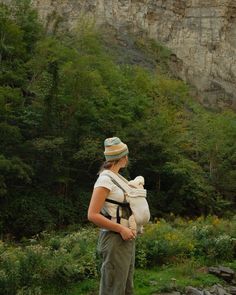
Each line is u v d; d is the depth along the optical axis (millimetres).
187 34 57656
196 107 46250
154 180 29641
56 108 25312
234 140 35625
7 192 21781
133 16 56094
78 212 23422
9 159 21766
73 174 25328
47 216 21641
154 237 11047
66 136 24609
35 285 7762
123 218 4039
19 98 24094
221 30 58062
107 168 4266
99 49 33500
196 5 58188
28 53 30797
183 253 10930
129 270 4211
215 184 32562
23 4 34000
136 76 39594
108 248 4023
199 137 34156
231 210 30578
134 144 28281
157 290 8492
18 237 20781
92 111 25828
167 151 28594
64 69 25000
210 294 8703
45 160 23781
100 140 25625
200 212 29266
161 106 33469
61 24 48219
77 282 8438
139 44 53938
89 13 53250
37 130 24625
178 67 55656
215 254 11109
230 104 54594
